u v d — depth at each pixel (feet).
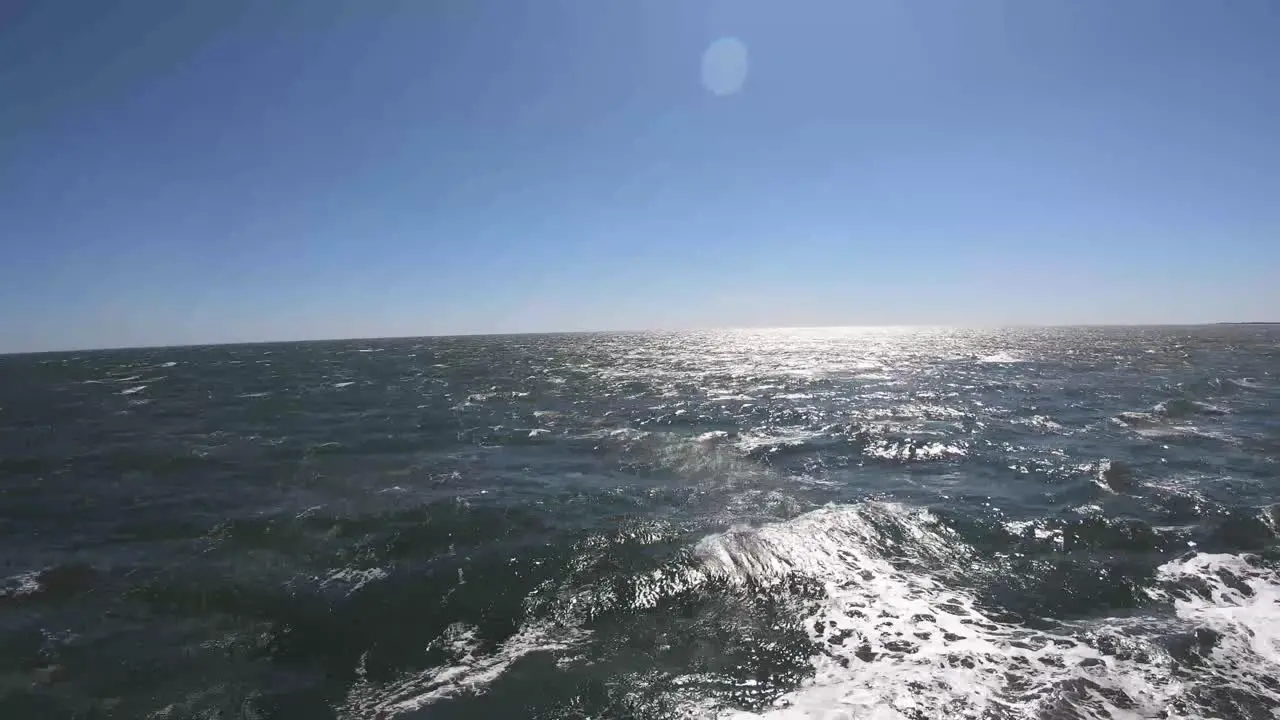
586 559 31.83
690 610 26.73
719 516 38.50
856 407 84.89
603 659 22.97
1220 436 62.13
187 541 35.35
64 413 84.17
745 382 120.98
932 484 45.68
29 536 36.42
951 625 25.36
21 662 22.99
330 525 37.42
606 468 51.52
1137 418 72.95
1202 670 21.77
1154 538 34.37
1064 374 132.16
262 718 19.88
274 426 72.69
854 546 33.32
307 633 25.13
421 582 29.48
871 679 21.50
